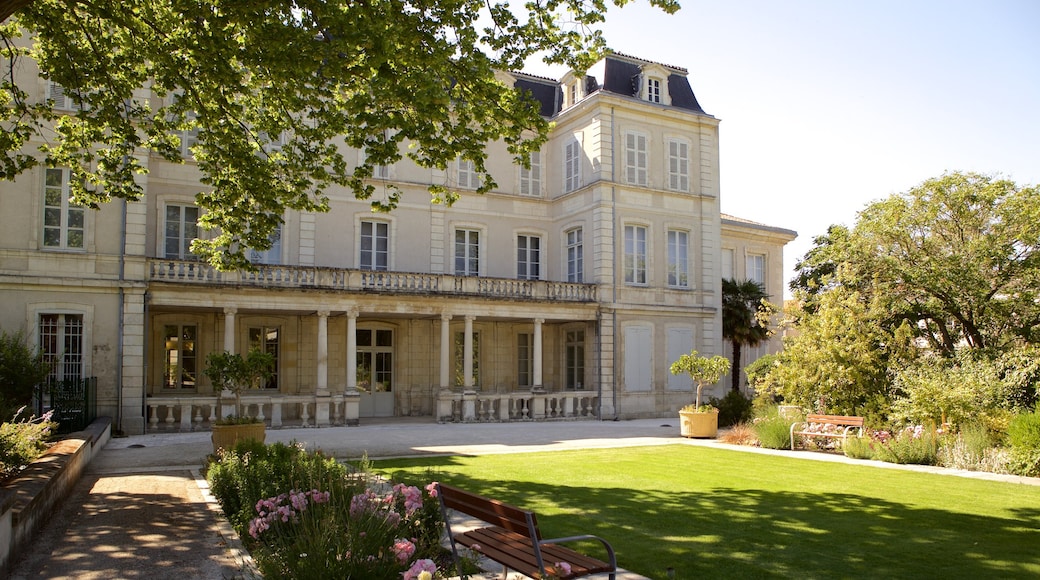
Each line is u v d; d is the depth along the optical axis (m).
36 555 6.84
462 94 10.66
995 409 14.40
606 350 26.16
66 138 12.66
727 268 34.97
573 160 28.16
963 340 23.25
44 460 9.41
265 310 21.72
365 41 8.61
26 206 18.66
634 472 12.64
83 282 18.92
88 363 18.94
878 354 17.33
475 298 24.22
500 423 23.88
